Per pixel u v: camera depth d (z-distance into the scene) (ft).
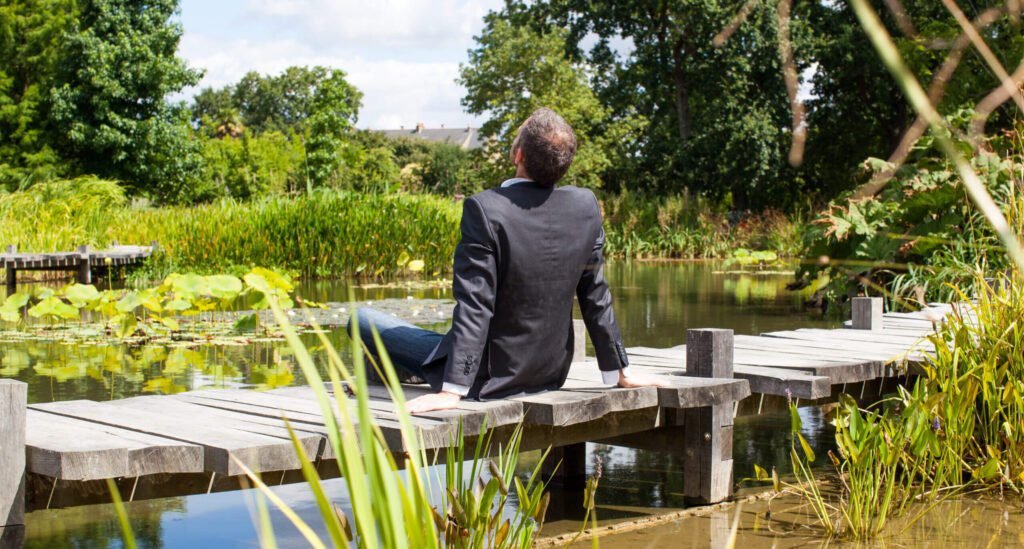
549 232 9.73
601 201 81.82
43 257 39.81
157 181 91.35
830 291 30.81
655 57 90.89
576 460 12.26
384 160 179.73
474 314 9.46
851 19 81.97
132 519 10.04
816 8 84.84
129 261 44.16
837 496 11.10
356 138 184.55
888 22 56.34
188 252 48.24
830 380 12.14
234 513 10.27
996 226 1.80
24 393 7.53
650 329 26.16
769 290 41.32
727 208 86.94
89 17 90.33
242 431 8.74
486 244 9.48
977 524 9.59
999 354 11.80
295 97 238.68
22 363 19.90
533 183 9.80
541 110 9.80
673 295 38.45
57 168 86.74
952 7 2.01
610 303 10.62
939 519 9.83
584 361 13.57
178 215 53.62
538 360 9.94
